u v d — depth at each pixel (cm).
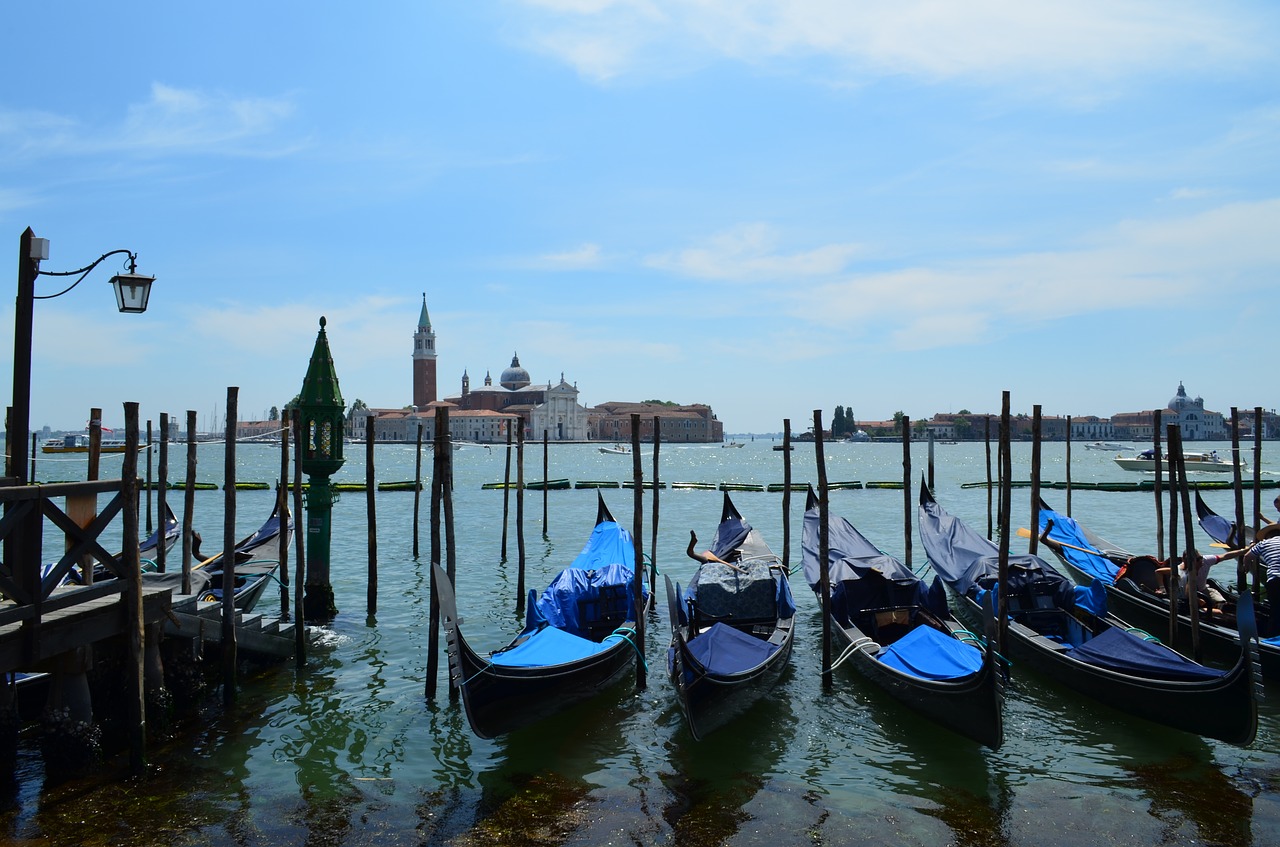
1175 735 1068
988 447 2827
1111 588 1577
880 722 1134
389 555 2552
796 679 1316
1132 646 1091
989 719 970
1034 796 910
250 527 3334
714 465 10131
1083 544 1953
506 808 888
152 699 1046
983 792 922
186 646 1140
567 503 4331
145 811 873
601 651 1168
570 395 19712
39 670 960
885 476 7250
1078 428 19512
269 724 1115
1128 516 3594
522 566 1783
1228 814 863
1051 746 1041
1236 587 1798
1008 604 1378
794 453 15062
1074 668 1141
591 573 1471
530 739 1078
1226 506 3991
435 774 973
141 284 1009
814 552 1797
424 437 18788
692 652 1117
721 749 1046
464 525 3322
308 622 1645
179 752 1019
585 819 863
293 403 1647
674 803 901
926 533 1897
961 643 1154
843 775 970
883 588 1430
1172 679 1018
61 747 936
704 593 1406
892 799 907
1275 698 1178
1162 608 1438
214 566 1695
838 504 4241
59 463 7688
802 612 1786
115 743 1024
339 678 1308
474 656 1003
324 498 1648
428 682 1212
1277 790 916
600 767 994
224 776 956
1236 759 996
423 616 1725
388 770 981
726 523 2083
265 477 6812
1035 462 1461
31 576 879
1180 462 1338
